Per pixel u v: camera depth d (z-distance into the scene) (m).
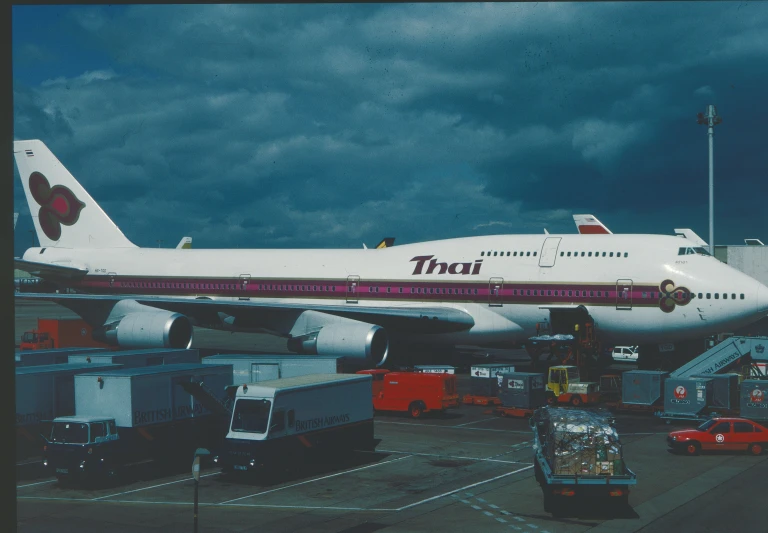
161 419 23.02
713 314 34.66
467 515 18.16
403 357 46.25
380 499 19.72
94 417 21.64
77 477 20.69
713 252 50.53
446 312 40.03
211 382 24.92
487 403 33.84
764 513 18.06
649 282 35.94
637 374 31.59
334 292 44.59
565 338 35.47
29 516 18.22
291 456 21.83
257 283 47.22
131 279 51.47
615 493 17.80
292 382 23.14
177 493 20.56
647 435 27.73
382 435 28.11
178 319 38.81
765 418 27.77
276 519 17.89
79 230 55.19
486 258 40.56
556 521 17.61
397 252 44.22
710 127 49.94
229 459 21.44
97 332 40.31
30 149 55.72
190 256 50.69
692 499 19.33
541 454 19.77
